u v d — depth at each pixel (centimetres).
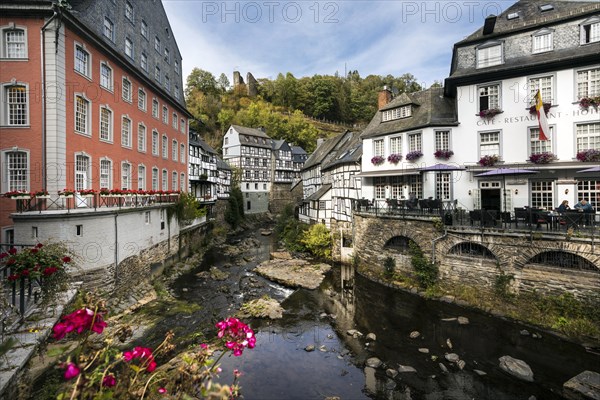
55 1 1248
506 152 1608
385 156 2067
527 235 1142
